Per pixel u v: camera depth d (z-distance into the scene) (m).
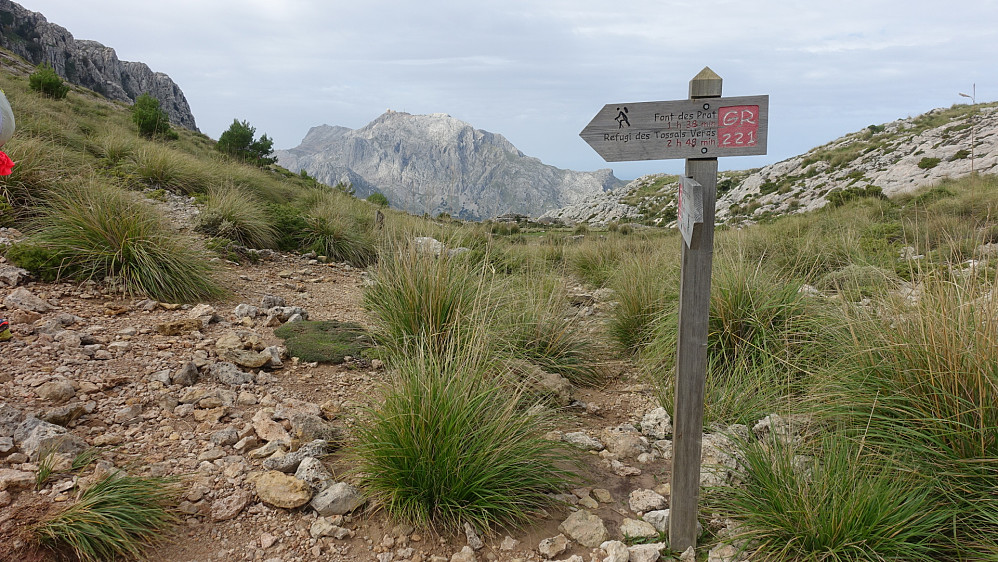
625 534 2.70
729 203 48.81
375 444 2.88
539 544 2.62
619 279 6.75
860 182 33.62
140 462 2.87
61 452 2.78
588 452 3.52
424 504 2.72
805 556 2.37
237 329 4.90
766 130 2.31
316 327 5.18
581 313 6.16
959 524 2.48
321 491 2.79
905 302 3.49
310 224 9.76
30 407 3.13
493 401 3.26
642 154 2.38
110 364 3.84
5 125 3.37
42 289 4.91
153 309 5.08
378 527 2.67
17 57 43.47
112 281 5.24
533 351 4.86
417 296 4.61
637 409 4.30
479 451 2.87
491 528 2.72
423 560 2.47
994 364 2.70
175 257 5.70
